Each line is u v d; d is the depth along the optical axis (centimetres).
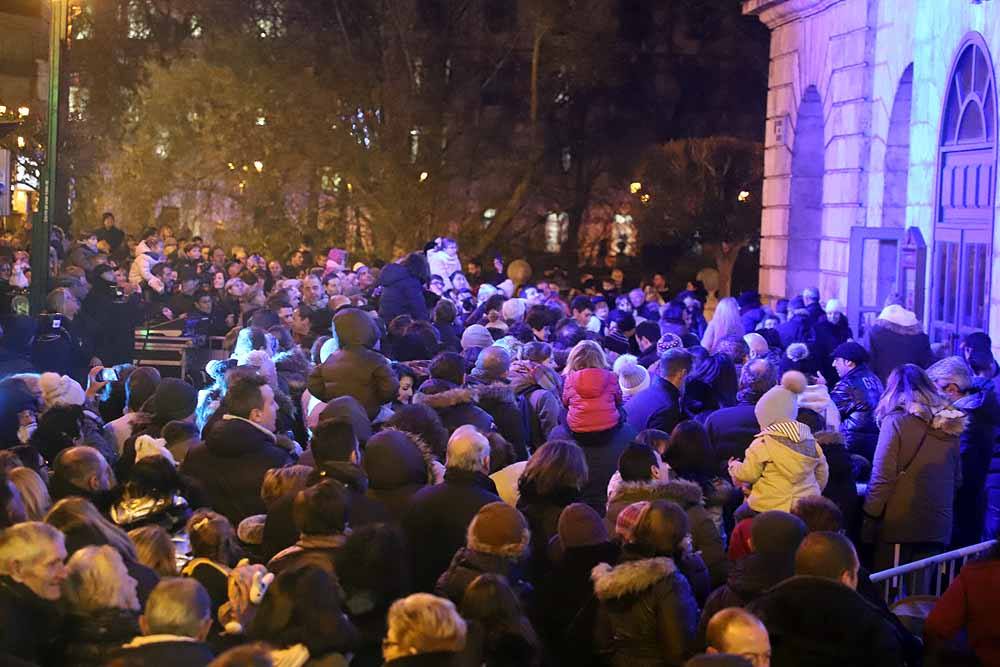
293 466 675
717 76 4734
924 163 1808
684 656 551
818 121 2475
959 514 1005
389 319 1407
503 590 520
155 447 704
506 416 903
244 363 935
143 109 3375
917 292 1794
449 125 3909
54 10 1533
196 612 472
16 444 858
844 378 1068
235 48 3444
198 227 3534
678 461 761
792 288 2519
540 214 4394
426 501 663
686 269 4466
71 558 503
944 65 1728
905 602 713
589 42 3972
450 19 3916
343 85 3634
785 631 518
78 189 3250
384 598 557
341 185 3694
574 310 1491
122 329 1600
